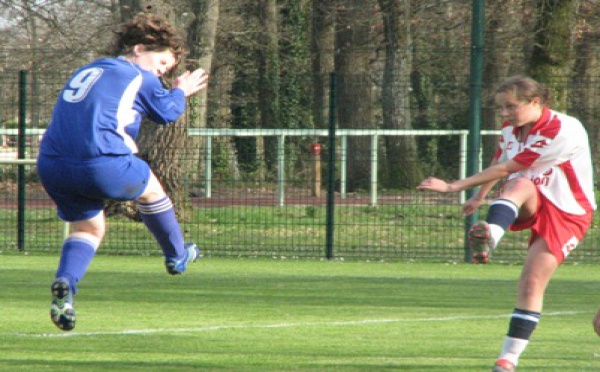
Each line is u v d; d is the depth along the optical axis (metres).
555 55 58.97
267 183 48.94
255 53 81.94
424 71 71.19
